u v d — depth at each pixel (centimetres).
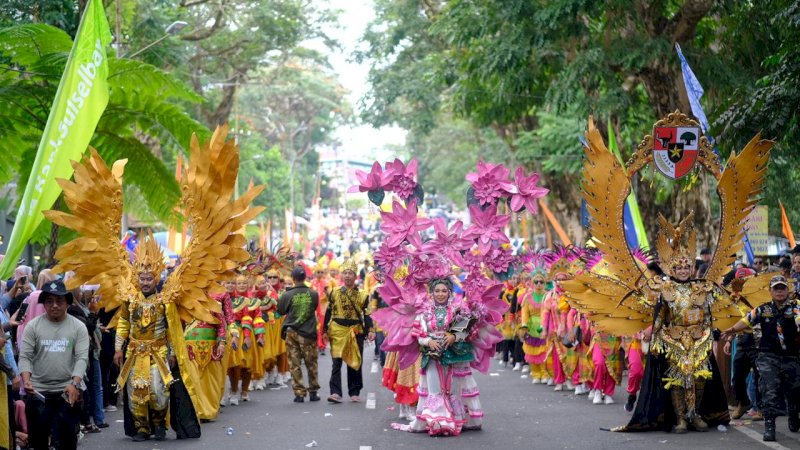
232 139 1253
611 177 1339
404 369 1412
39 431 1088
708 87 2289
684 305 1291
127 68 1786
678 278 1304
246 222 1270
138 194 2038
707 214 2434
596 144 1338
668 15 2453
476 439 1287
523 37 2417
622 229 1346
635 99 2553
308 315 1705
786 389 1224
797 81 1527
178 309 1286
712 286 1309
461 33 2545
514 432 1337
